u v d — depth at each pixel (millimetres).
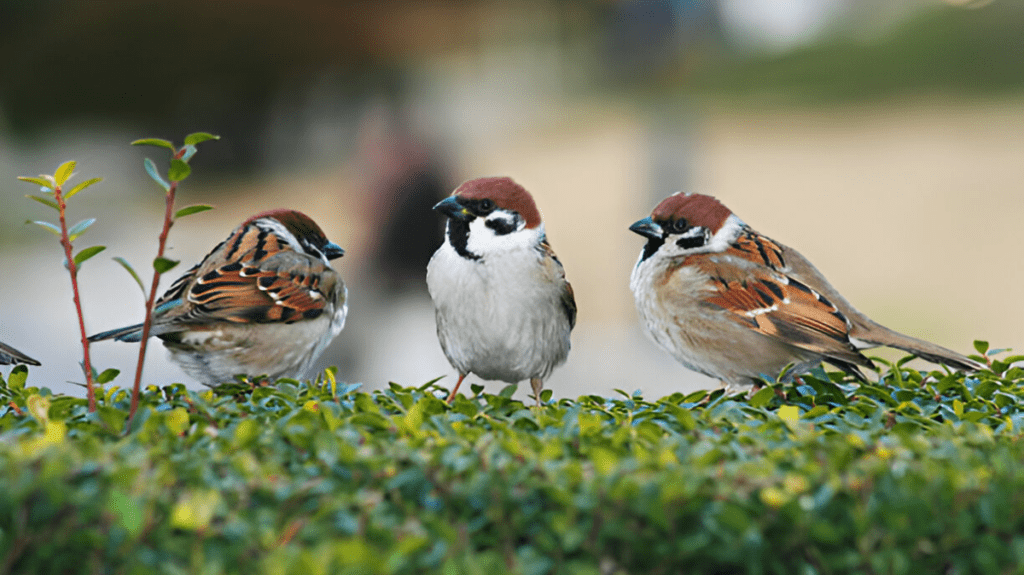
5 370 15141
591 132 39469
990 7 52281
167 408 5727
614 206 31781
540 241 7547
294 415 5113
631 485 4160
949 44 50938
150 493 4172
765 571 4281
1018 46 48625
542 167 37375
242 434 4672
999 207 30641
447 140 14148
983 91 46750
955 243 27812
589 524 4215
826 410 5617
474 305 7422
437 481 4363
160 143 5152
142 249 28281
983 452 4793
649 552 4234
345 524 4211
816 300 7793
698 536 4191
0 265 28484
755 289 7852
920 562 4324
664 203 8188
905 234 29109
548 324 7582
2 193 36156
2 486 4133
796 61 50812
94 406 5605
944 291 24016
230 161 25078
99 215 33625
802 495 4227
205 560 4109
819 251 28578
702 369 8234
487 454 4520
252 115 18938
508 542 4285
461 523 4324
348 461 4453
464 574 4020
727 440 4797
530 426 5402
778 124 43938
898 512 4238
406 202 13555
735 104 46375
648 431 4914
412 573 4137
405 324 13859
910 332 21484
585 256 27375
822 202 33188
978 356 7145
